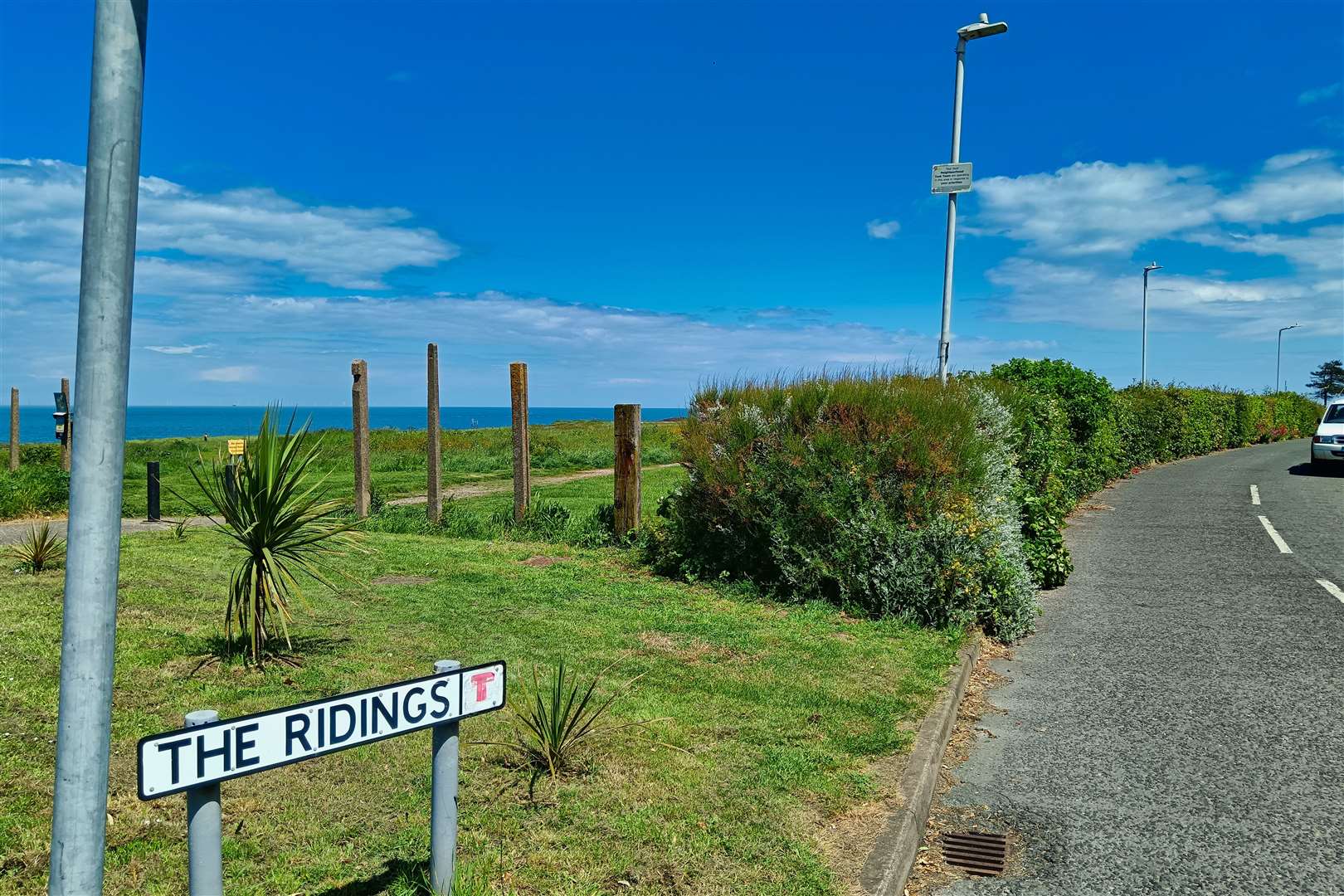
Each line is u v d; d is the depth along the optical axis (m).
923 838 3.95
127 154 1.90
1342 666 6.70
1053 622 8.16
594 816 3.74
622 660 6.11
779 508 8.34
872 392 8.41
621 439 11.23
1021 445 10.66
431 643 6.43
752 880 3.27
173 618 6.83
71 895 1.91
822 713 5.12
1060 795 4.43
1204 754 4.96
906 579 7.50
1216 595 9.23
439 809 2.81
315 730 2.30
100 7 1.87
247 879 3.21
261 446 5.84
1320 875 3.64
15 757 4.14
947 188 12.01
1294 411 45.72
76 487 1.88
